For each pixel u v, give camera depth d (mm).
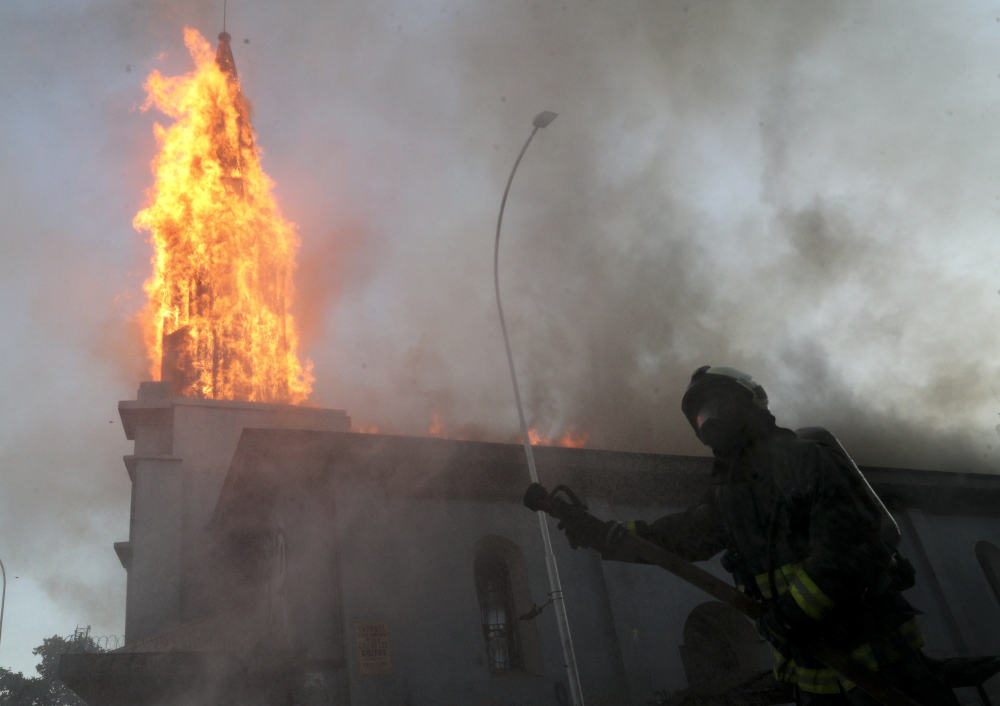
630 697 19016
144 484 25109
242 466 18750
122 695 15320
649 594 20797
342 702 16266
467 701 17312
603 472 21734
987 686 20062
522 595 19875
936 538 26031
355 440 19094
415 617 17859
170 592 23453
